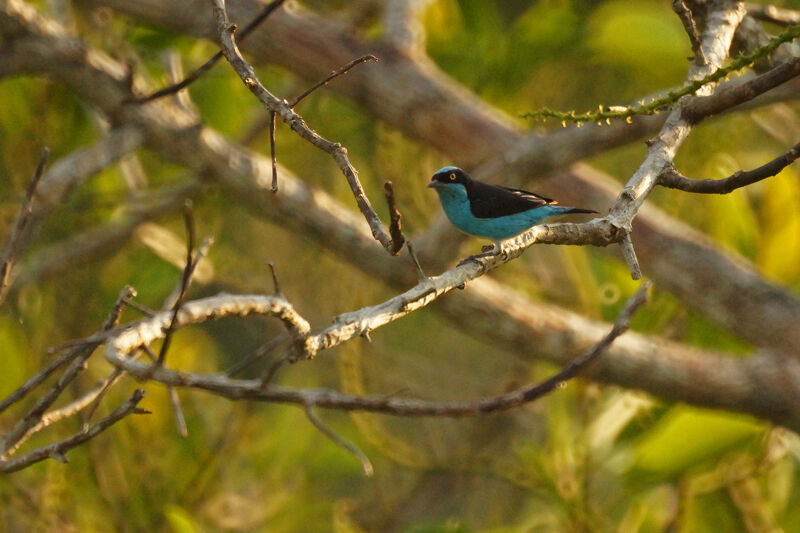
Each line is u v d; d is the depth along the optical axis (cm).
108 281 1398
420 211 1395
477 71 1384
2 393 1089
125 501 1095
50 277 1312
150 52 1353
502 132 1238
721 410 1157
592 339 1150
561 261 1448
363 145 1498
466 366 1683
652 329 1265
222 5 609
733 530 1112
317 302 1541
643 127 1146
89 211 1423
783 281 1225
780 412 1138
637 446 1089
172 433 1184
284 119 571
